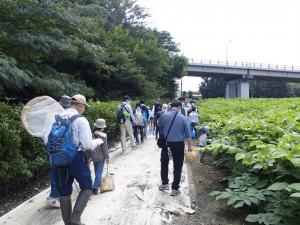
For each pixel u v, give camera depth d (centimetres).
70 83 1248
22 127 709
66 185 502
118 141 1566
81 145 489
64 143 476
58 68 2455
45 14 1031
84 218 586
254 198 538
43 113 548
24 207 637
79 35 1244
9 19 1058
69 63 2500
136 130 1427
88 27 1362
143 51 3762
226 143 721
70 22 1110
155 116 1658
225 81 8938
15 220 577
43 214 602
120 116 1242
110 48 2927
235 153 655
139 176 866
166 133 709
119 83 3084
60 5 1121
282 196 518
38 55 1138
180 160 708
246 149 679
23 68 1089
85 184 500
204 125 1069
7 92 1252
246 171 644
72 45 1203
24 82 958
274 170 529
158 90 4150
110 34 3425
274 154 502
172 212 614
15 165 661
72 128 486
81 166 495
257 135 680
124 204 654
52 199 628
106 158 735
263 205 554
